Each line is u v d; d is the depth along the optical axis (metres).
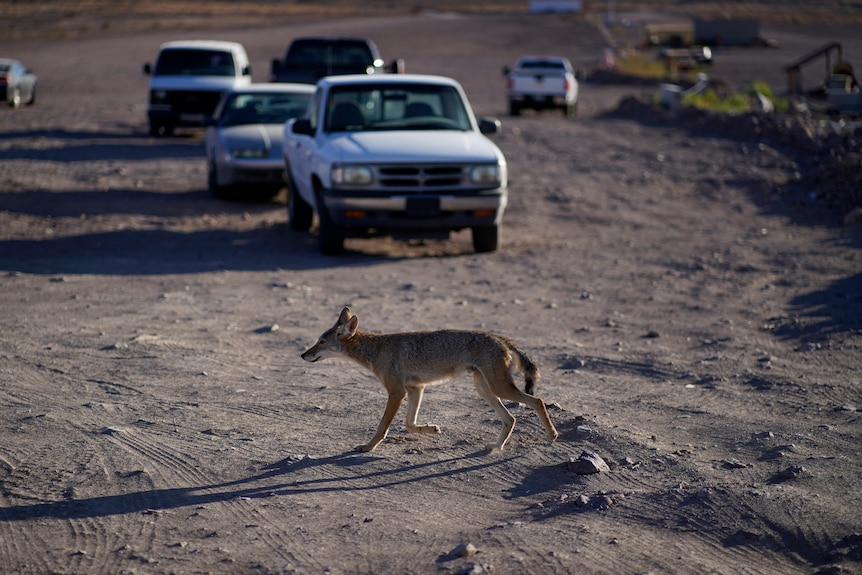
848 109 35.28
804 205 20.30
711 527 5.95
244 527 6.14
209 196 21.95
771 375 9.41
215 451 7.52
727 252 16.30
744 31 83.81
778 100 38.66
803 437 7.57
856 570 5.24
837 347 10.43
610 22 109.62
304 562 5.63
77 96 44.62
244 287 13.71
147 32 86.31
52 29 86.88
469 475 7.01
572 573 5.39
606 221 19.61
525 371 7.44
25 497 6.67
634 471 6.95
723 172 24.36
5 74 38.06
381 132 16.64
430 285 13.95
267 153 20.42
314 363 10.04
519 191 22.72
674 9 147.62
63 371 9.66
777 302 12.74
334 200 15.49
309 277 14.48
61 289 13.47
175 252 16.56
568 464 7.02
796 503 6.11
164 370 9.70
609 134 32.03
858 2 154.12
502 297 13.16
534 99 38.41
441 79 17.80
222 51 31.66
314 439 7.82
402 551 5.74
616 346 10.67
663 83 54.12
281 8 134.38
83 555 5.78
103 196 21.31
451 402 8.87
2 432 7.93
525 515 6.25
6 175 23.31
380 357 7.64
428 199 15.48
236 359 10.15
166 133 32.31
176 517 6.32
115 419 8.28
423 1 158.38
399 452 7.52
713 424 8.00
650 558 5.57
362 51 27.12
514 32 91.19
